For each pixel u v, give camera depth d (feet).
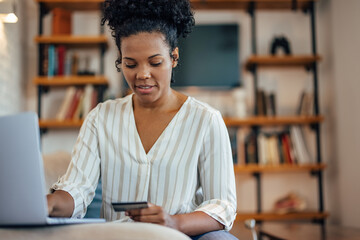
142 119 4.44
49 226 2.98
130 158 4.30
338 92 12.65
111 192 4.34
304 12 13.85
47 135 13.35
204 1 13.15
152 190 4.23
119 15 4.14
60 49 12.83
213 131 4.32
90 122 4.49
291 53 13.52
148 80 4.05
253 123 12.87
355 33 11.54
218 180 4.24
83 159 4.34
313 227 8.49
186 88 13.62
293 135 12.92
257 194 13.19
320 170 13.02
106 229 2.89
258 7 13.64
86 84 13.07
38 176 2.88
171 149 4.29
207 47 13.74
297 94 13.67
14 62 12.30
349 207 12.05
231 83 13.61
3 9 10.88
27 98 13.39
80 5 13.11
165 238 2.83
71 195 3.98
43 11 13.34
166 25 4.15
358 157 11.49
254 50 13.33
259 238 8.50
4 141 2.90
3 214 2.93
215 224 3.88
